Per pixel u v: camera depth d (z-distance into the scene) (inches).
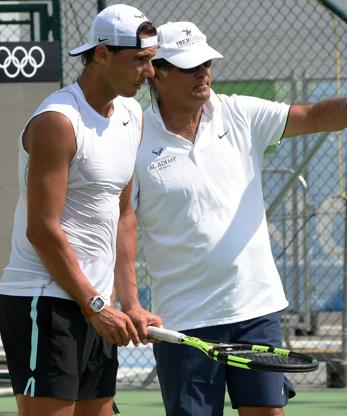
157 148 674.8
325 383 1222.9
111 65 559.8
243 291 675.4
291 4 1509.6
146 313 634.2
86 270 575.2
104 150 565.0
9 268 580.4
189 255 674.8
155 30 570.3
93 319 565.3
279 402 673.0
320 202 1524.4
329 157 1507.1
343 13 1147.9
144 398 1128.8
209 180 674.2
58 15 1160.2
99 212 573.3
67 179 559.8
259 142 699.4
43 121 551.5
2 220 1097.4
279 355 603.2
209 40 1493.6
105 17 560.4
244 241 676.1
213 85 1467.8
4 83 1097.4
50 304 565.3
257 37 1517.0
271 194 1480.1
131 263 642.8
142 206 680.4
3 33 1371.8
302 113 690.8
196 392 676.7
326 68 1507.1
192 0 1481.3
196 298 678.5
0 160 1094.4
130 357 1327.5
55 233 552.1
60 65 1127.0
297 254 1453.0
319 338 1453.0
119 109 581.0
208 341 631.8
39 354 564.7
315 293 1556.3
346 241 1181.7
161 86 676.7
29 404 572.1
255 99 702.5
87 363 583.5
